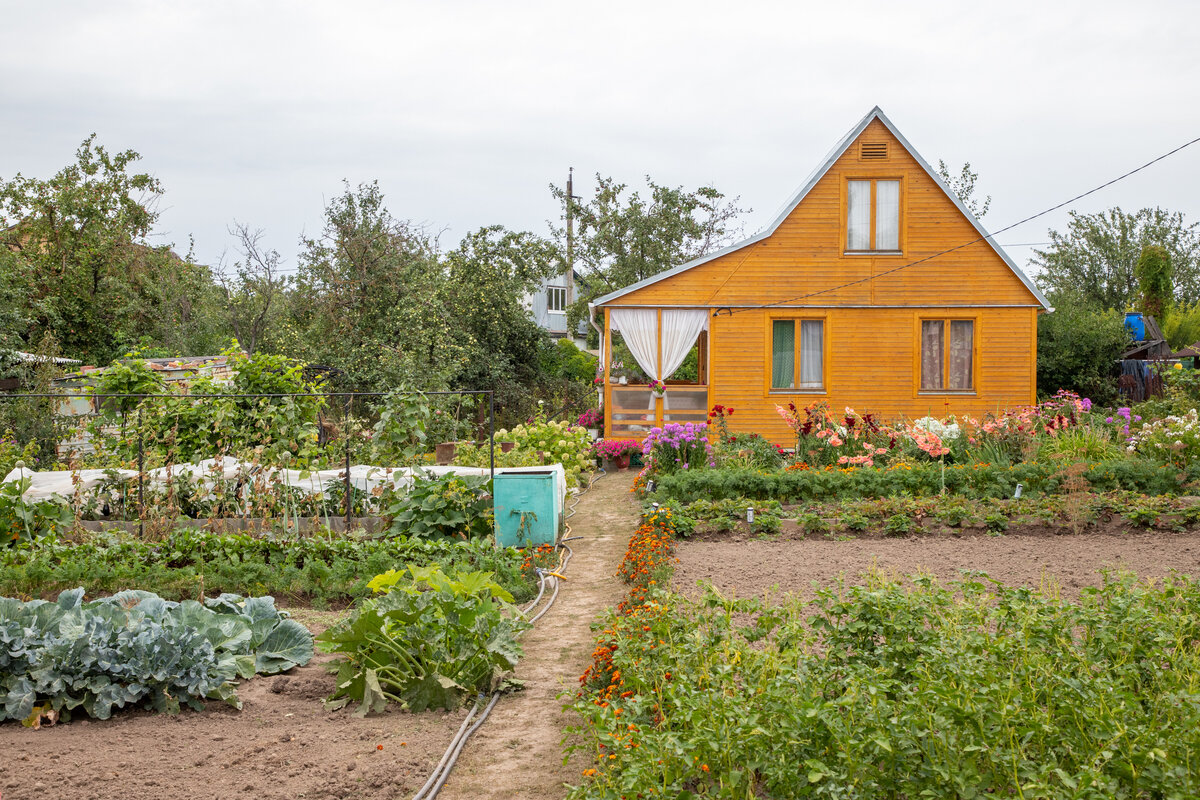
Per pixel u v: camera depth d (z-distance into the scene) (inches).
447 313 1002.1
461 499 410.3
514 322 1103.0
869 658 185.3
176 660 221.3
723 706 156.6
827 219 748.0
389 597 241.1
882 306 747.4
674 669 183.5
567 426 709.9
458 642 234.7
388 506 439.8
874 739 138.4
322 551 360.2
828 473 517.3
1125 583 209.0
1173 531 421.1
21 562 345.7
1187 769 135.8
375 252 975.0
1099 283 1694.1
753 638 194.5
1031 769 139.5
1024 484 492.4
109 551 345.1
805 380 755.4
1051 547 392.8
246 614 263.0
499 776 187.3
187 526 406.3
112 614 237.3
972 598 216.8
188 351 1135.6
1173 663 175.8
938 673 167.8
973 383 748.0
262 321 1131.9
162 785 176.1
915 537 425.4
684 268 756.0
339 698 227.6
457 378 1003.9
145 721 212.5
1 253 1003.3
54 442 631.8
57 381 749.3
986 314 743.7
